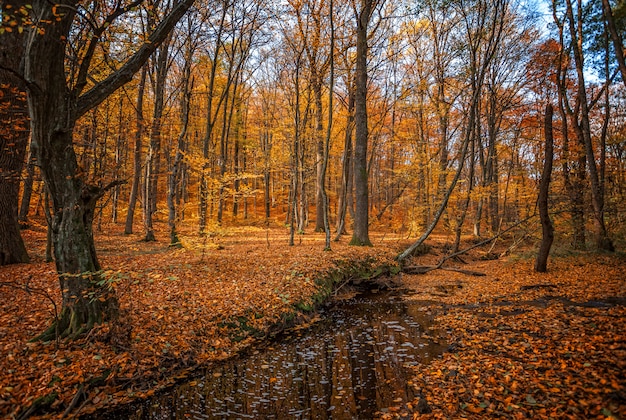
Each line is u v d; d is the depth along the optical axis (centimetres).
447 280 1350
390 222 2848
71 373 483
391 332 776
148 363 551
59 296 722
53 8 431
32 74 462
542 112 2275
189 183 3297
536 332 640
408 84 2298
